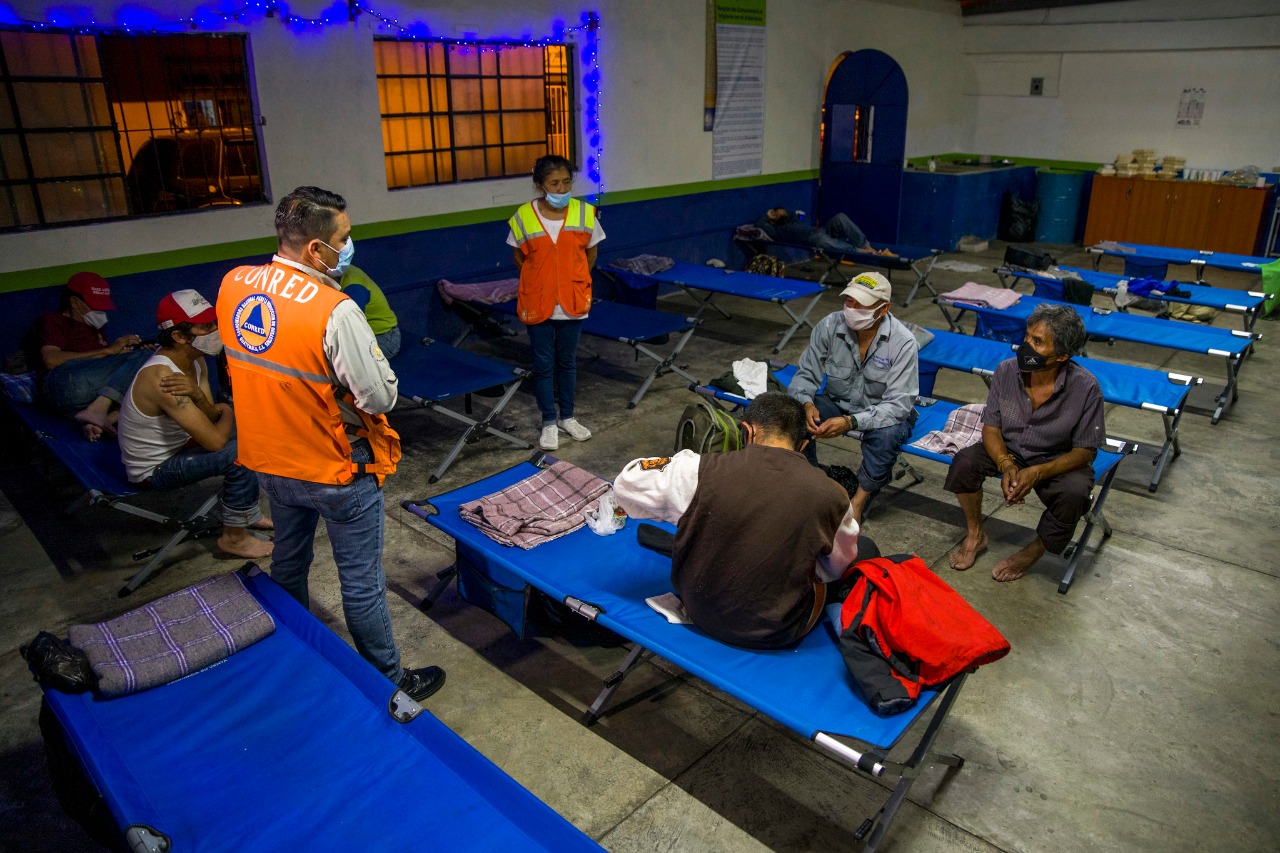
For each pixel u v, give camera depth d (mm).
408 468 4719
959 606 2316
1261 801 2539
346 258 2430
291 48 5527
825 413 4070
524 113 7637
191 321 3561
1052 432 3469
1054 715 2889
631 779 2617
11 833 2406
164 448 3543
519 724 2834
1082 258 10461
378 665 2807
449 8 6199
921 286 9047
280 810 1915
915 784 2598
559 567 2891
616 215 7922
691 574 2385
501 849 1829
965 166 11711
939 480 4641
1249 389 6062
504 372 4859
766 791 2578
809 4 9281
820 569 2373
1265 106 10023
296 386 2336
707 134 8578
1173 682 3055
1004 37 11570
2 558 3824
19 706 2904
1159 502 4406
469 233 6801
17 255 4660
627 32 7469
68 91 5426
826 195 10266
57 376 4027
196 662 2318
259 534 4012
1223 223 10047
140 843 1751
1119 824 2457
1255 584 3668
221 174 6117
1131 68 10828
